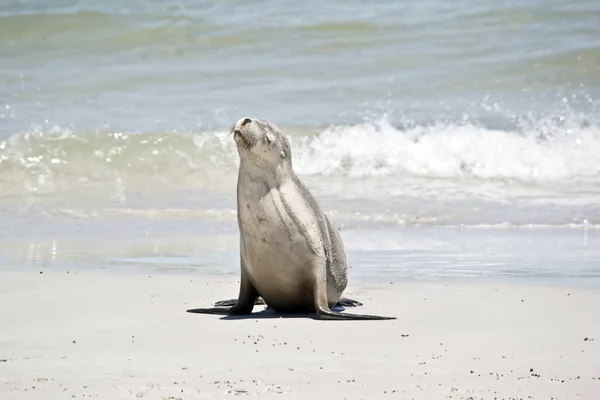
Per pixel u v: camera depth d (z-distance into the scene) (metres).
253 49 57.06
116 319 18.19
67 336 16.64
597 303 19.62
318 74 53.06
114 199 37.00
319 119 45.69
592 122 44.38
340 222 32.78
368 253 27.23
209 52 57.03
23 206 35.69
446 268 24.62
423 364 14.50
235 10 62.16
